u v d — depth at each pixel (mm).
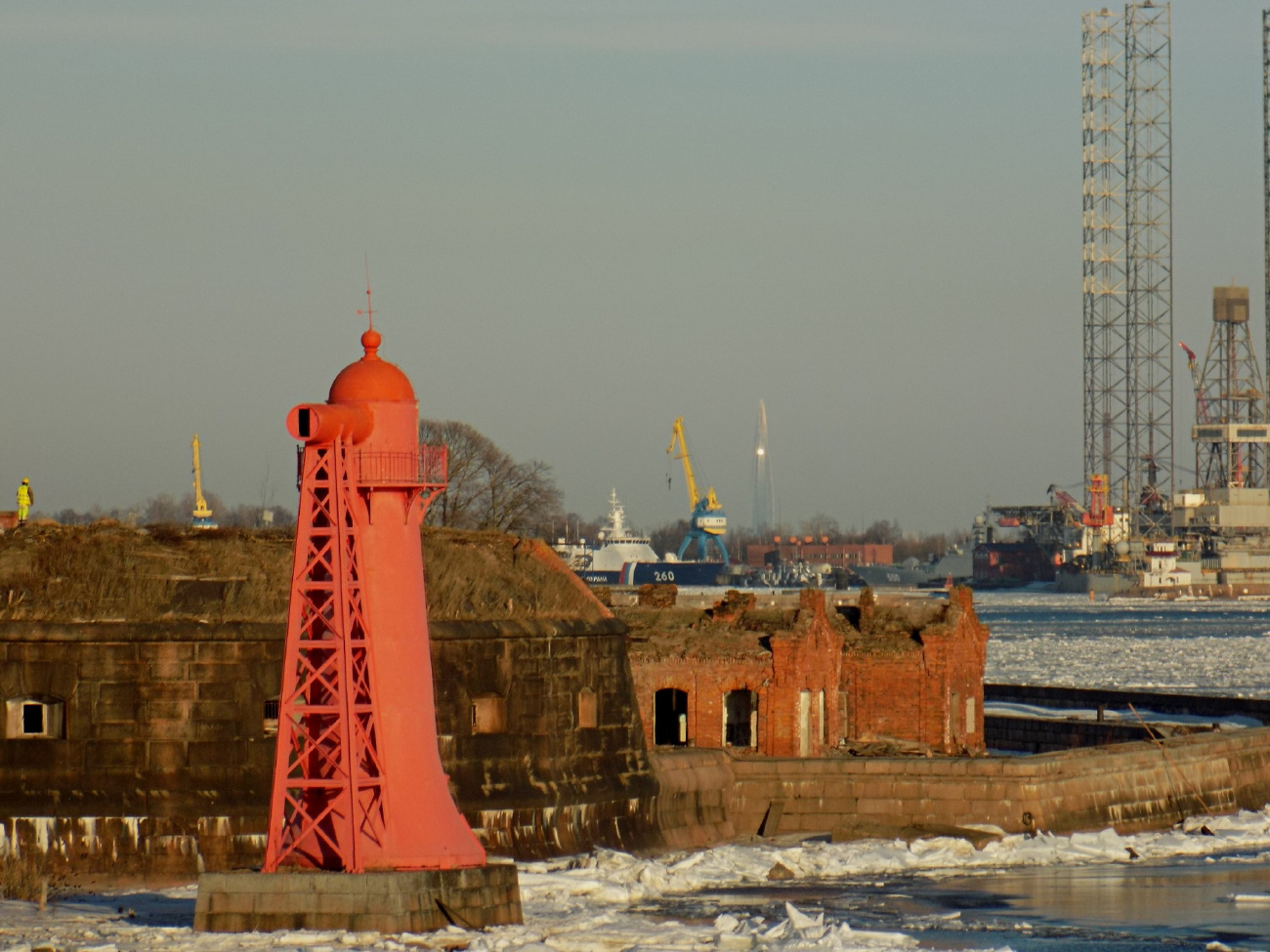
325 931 168000
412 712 175750
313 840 174125
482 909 175000
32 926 178000
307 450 172750
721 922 184500
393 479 174000
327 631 176125
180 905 193250
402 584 176000
